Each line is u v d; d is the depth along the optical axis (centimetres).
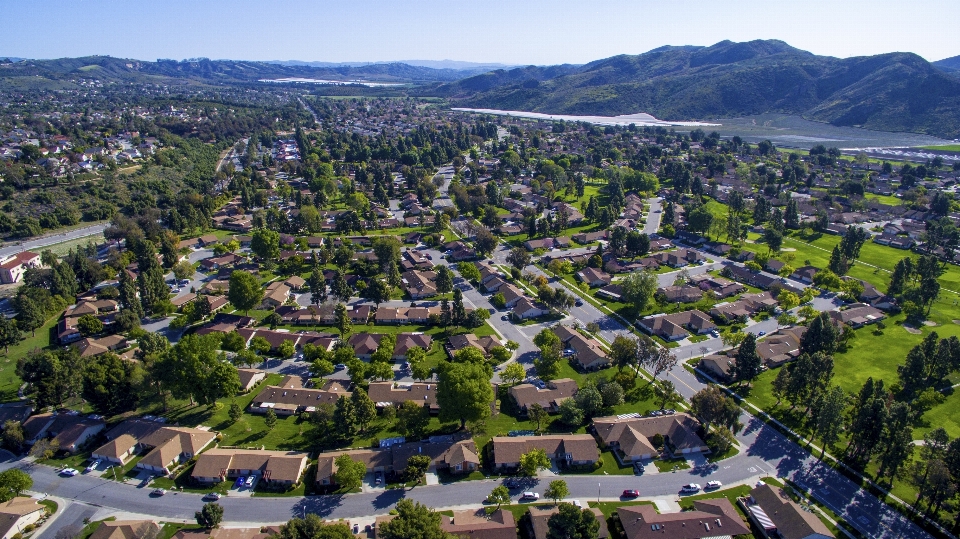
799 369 13450
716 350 17038
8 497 10738
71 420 13100
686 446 12262
